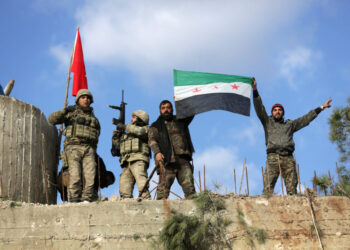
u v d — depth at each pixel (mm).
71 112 10672
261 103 10555
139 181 10539
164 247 8875
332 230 9219
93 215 9062
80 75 13555
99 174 10008
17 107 10492
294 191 10055
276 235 9133
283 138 10266
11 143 10188
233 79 10688
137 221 9055
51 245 8891
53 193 10906
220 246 8984
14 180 10023
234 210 9250
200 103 10359
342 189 9844
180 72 10648
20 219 9016
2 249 8836
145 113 11203
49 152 11023
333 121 12188
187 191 9617
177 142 9875
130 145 10758
